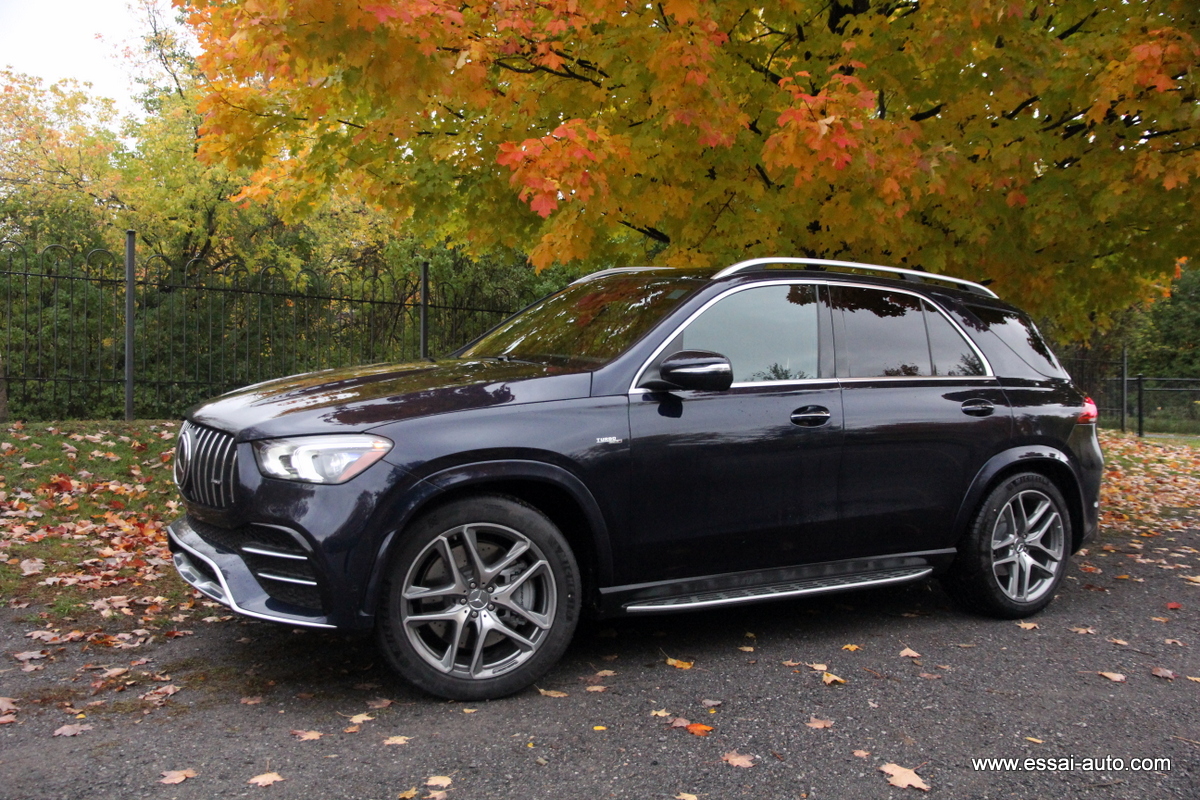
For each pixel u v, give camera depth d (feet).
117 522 20.83
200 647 13.23
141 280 31.76
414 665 11.00
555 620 11.71
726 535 13.04
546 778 9.30
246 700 11.25
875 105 19.20
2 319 41.86
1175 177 19.63
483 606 11.37
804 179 18.79
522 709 11.16
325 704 11.16
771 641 14.29
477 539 11.51
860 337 14.74
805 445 13.56
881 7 22.18
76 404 42.68
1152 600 17.65
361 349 36.91
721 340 13.44
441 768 9.46
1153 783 9.61
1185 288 94.84
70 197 73.00
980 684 12.51
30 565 16.79
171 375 32.53
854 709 11.45
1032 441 15.92
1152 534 25.29
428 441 10.98
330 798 8.73
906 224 21.21
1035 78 19.35
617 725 10.73
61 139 75.31
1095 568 20.45
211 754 9.66
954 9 18.70
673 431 12.55
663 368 12.14
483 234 25.76
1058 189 21.43
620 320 13.89
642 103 20.66
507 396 11.82
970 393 15.48
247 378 34.04
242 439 11.06
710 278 14.06
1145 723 11.28
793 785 9.32
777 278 14.29
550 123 22.02
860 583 14.20
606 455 12.02
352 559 10.56
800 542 13.73
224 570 11.11
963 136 20.98
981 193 21.25
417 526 10.98
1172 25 20.01
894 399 14.53
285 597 10.83
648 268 16.12
